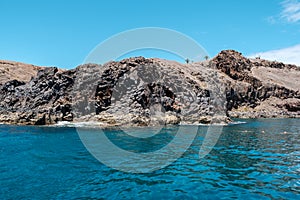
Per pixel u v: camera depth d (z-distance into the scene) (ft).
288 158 47.39
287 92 260.21
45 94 113.80
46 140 65.67
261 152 53.21
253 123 137.39
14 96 122.31
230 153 51.88
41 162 42.80
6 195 27.96
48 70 125.29
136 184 31.96
